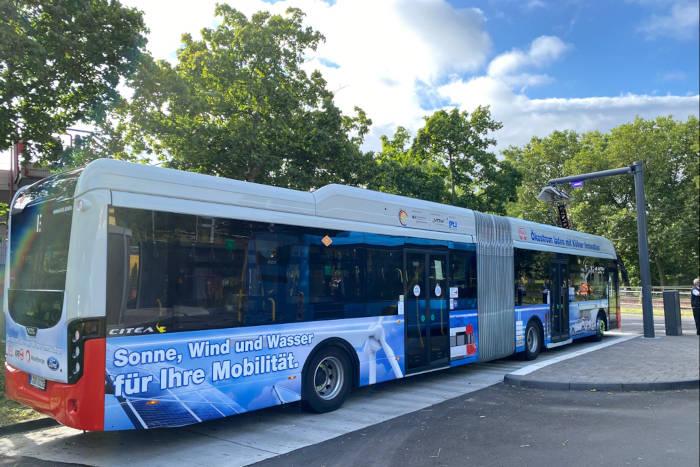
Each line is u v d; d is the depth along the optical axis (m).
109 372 5.12
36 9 10.48
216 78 16.22
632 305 33.53
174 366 5.61
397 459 5.36
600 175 15.88
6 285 6.49
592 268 15.66
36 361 5.64
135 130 14.45
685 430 6.11
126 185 5.44
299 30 17.00
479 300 10.53
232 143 15.24
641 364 10.29
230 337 6.16
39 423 6.62
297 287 7.04
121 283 5.28
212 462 5.38
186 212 5.87
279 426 6.71
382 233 8.45
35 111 10.88
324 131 16.77
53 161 11.95
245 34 16.30
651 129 26.89
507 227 11.71
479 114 25.27
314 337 7.18
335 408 7.45
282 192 7.04
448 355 9.55
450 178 25.45
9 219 6.63
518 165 44.22
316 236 7.38
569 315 14.00
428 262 9.34
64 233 5.50
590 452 5.39
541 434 6.11
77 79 11.17
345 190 7.96
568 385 8.62
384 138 27.33
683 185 24.83
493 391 8.69
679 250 27.08
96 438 6.22
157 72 12.83
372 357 8.04
